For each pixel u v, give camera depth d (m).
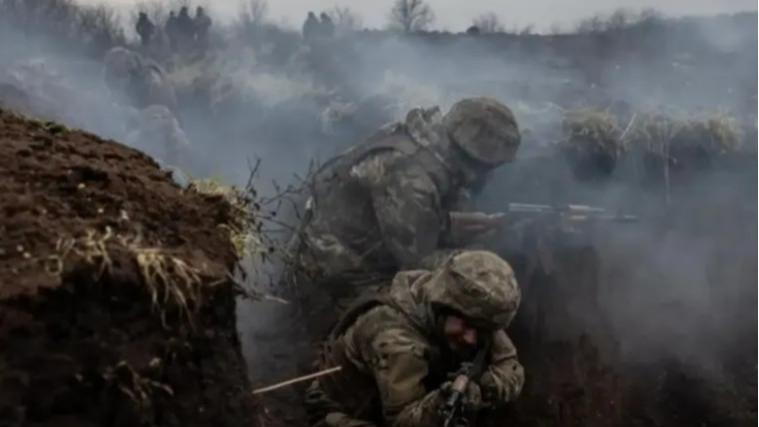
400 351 3.60
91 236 1.90
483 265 3.62
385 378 3.61
